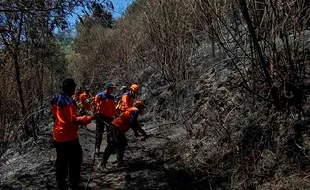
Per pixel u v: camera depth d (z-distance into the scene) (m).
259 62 5.08
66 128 4.79
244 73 5.99
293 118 4.78
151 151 6.93
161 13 9.15
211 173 5.13
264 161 4.66
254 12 5.10
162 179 5.39
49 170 6.46
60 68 17.12
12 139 8.91
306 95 4.81
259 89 5.41
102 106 7.31
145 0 10.39
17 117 9.18
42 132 10.16
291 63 4.93
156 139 7.80
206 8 6.10
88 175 6.03
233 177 4.77
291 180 4.16
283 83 4.93
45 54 10.38
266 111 5.23
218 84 6.85
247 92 5.73
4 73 9.00
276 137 4.82
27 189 5.56
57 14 4.76
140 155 6.85
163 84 11.23
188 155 6.00
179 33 8.74
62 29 4.88
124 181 5.56
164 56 9.23
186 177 5.30
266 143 4.88
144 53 11.82
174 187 5.04
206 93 7.40
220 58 7.72
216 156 5.40
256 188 4.38
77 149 4.90
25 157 7.77
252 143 5.01
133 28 13.48
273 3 4.95
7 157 8.16
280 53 4.93
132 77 13.69
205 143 5.93
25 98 9.67
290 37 5.43
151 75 12.33
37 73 10.43
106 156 6.17
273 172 4.46
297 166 4.33
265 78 5.05
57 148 4.85
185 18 8.58
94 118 5.06
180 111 8.79
